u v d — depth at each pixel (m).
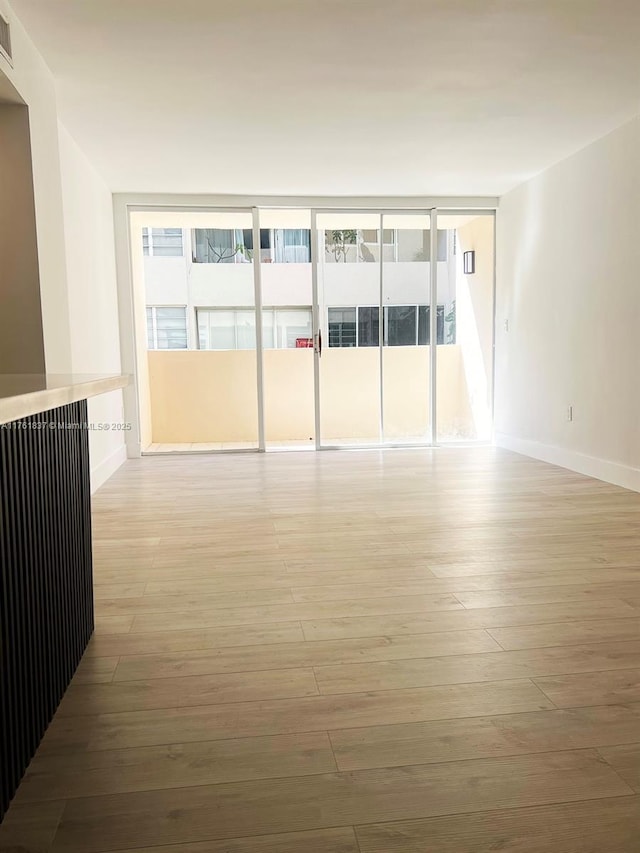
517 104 3.92
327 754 1.55
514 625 2.28
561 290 5.30
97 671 1.98
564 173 5.17
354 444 6.64
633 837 1.28
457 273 6.62
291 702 1.79
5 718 1.38
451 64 3.33
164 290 7.14
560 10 2.80
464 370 6.74
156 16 2.79
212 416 7.49
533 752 1.55
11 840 1.28
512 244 6.21
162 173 5.34
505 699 1.79
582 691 1.83
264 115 4.02
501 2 2.72
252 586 2.68
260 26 2.90
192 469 5.55
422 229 6.53
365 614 2.38
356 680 1.91
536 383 5.81
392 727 1.66
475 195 6.41
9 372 3.08
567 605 2.45
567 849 1.25
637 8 2.79
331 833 1.29
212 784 1.45
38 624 1.63
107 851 1.25
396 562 2.96
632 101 3.90
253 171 5.33
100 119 4.04
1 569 1.38
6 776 1.37
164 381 7.41
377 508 4.01
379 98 3.78
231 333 7.23
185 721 1.70
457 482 4.81
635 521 3.63
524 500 4.18
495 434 6.79
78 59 3.20
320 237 6.44
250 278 6.98
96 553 3.13
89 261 4.92
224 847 1.26
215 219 6.69
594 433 4.91
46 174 3.24
